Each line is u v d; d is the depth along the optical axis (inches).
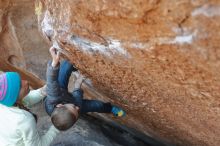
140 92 87.8
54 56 86.6
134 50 64.3
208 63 55.1
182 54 56.8
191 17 49.2
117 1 55.2
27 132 87.4
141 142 167.8
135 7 53.7
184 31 52.1
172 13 50.5
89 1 59.8
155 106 95.1
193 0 46.8
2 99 84.2
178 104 82.7
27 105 99.2
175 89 72.2
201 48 52.7
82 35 71.7
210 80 60.4
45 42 127.5
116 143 144.2
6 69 142.5
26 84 88.6
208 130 93.7
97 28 65.4
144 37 59.0
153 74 70.2
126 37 62.3
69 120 87.4
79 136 132.6
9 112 86.5
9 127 86.5
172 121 103.7
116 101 110.7
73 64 93.0
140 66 69.5
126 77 80.7
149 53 62.0
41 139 92.8
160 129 126.6
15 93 84.4
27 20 121.5
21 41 127.2
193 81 63.8
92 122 153.0
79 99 102.3
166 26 53.4
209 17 47.3
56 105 93.2
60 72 97.5
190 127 100.3
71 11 66.3
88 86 116.1
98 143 131.8
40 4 85.1
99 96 120.2
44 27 85.2
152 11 52.4
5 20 120.5
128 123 142.2
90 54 77.8
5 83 83.5
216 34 48.8
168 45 56.8
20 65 137.3
